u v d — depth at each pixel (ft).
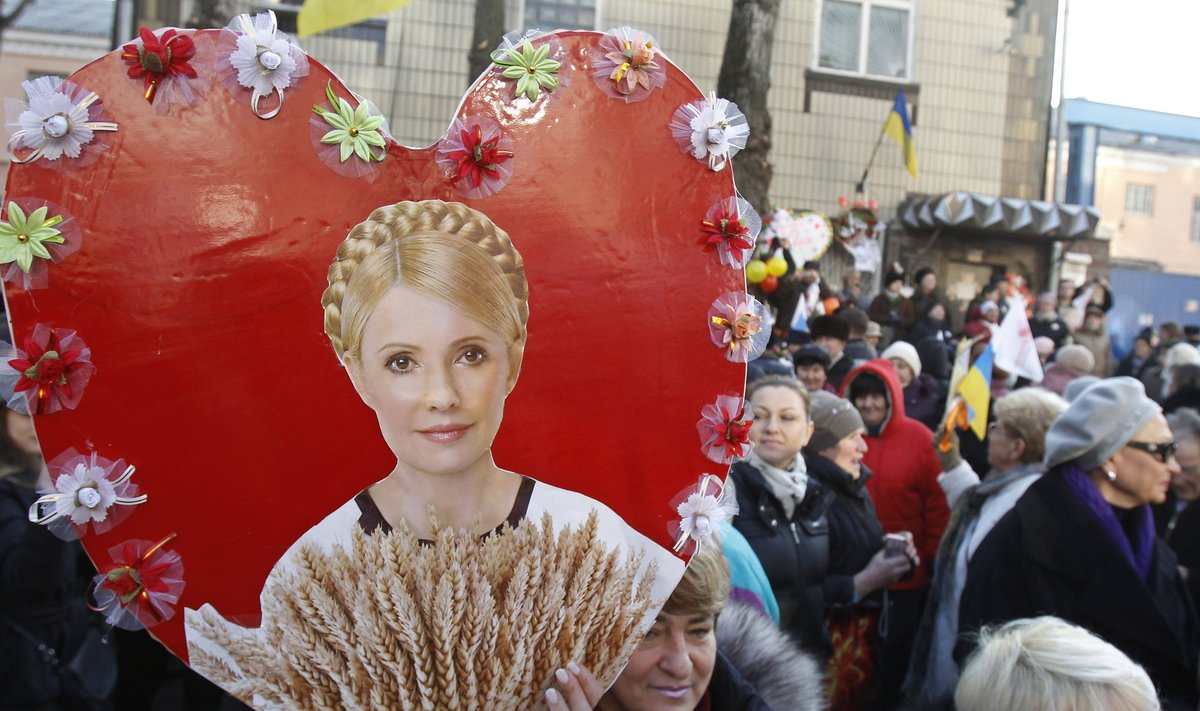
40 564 8.02
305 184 4.57
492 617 4.80
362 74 28.60
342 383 4.62
